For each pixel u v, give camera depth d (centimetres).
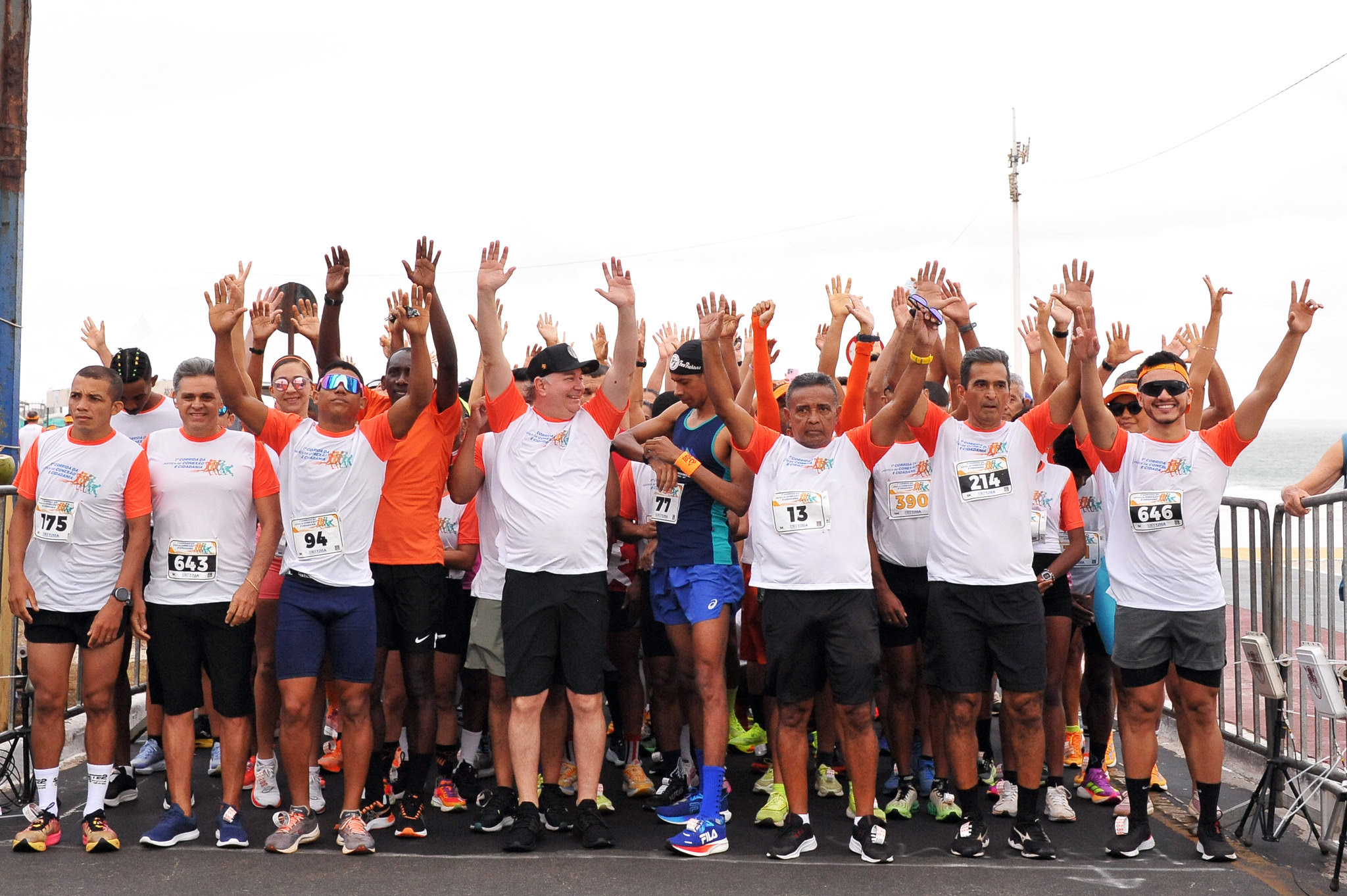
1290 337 455
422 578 502
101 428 478
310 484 470
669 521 512
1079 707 614
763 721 620
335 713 631
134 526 474
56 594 469
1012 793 531
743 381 611
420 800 493
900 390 453
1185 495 466
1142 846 462
